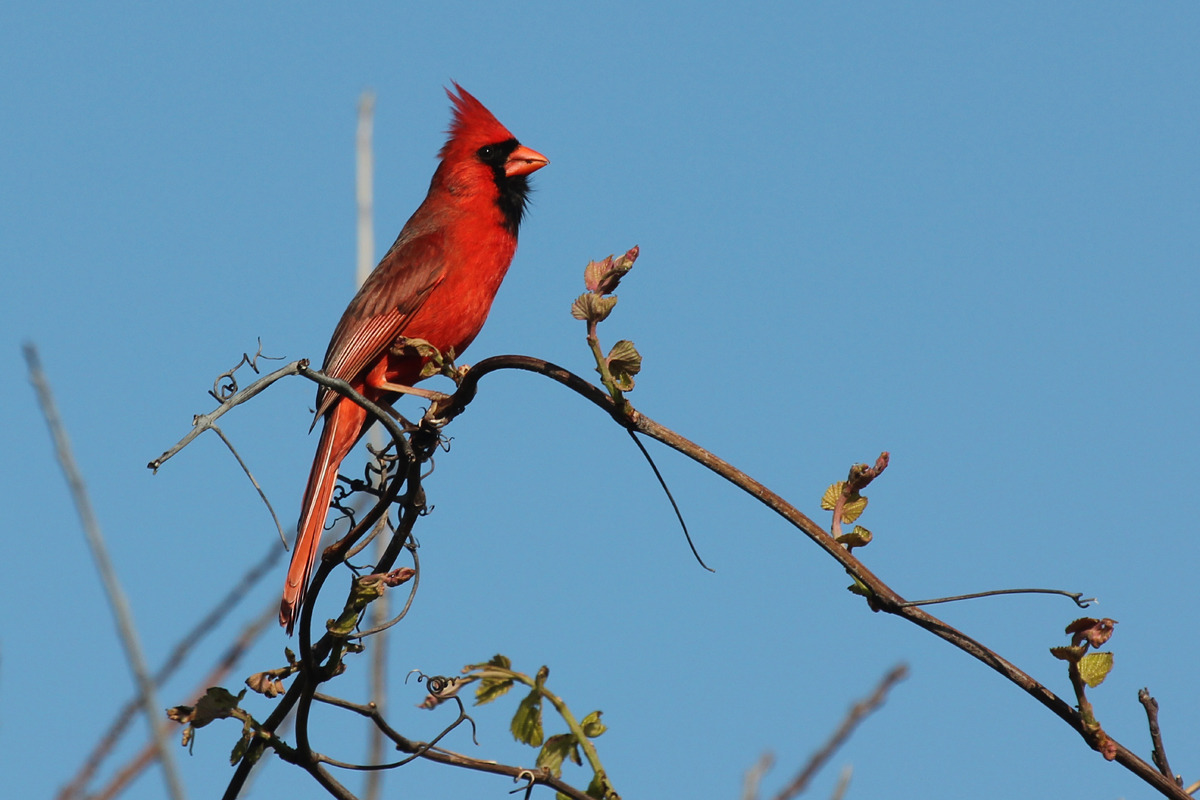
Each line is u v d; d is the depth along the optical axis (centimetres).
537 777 608
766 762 643
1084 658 556
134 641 530
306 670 649
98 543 541
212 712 640
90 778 525
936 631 590
